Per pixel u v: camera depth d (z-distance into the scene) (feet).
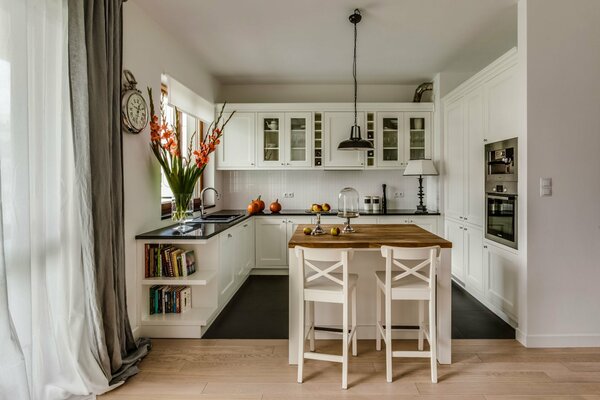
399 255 7.52
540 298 9.12
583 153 9.05
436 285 8.31
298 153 16.57
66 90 6.49
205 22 10.71
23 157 5.39
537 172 9.05
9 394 4.88
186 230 10.65
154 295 10.23
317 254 7.45
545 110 9.02
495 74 10.78
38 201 5.88
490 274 11.31
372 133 16.37
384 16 10.37
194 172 11.01
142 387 7.36
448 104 14.90
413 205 17.56
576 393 7.07
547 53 8.98
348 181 17.60
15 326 5.35
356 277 8.45
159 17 10.36
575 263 9.09
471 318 10.94
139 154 9.70
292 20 10.59
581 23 8.97
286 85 17.39
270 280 15.53
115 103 7.88
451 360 8.39
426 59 13.93
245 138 16.56
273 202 16.71
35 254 5.86
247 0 9.46
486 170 11.40
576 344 9.11
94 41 7.05
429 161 15.26
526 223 9.11
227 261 12.10
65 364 6.58
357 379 7.63
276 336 9.86
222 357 8.64
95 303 6.98
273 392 7.17
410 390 7.20
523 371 7.91
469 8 9.93
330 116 16.43
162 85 11.50
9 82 5.23
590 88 8.99
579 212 9.06
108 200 7.34
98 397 6.97
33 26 5.76
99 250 7.11
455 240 14.33
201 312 10.36
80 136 6.64
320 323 9.61
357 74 15.80
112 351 7.48
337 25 10.92
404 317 9.57
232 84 17.35
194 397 7.01
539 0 8.96
